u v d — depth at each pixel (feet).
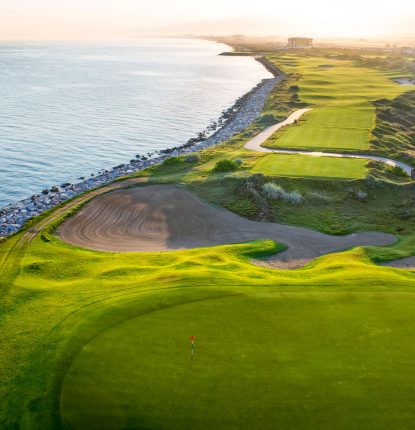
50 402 61.11
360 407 58.34
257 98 433.48
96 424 57.06
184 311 79.87
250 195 166.61
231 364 65.72
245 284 90.74
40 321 82.28
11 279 105.81
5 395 63.57
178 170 203.41
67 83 560.61
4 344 75.51
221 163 194.80
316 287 89.56
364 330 73.92
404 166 211.41
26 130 320.70
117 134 319.27
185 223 152.25
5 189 211.41
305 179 180.96
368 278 94.63
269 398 59.72
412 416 57.16
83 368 66.23
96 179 221.66
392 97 376.07
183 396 60.23
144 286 91.76
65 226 147.64
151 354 68.23
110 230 146.51
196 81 609.83
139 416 57.62
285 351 68.49
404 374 63.98
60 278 109.19
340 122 286.66
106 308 82.02
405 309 80.79
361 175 185.68
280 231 147.13
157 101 452.35
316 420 56.49
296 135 255.91
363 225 152.66
